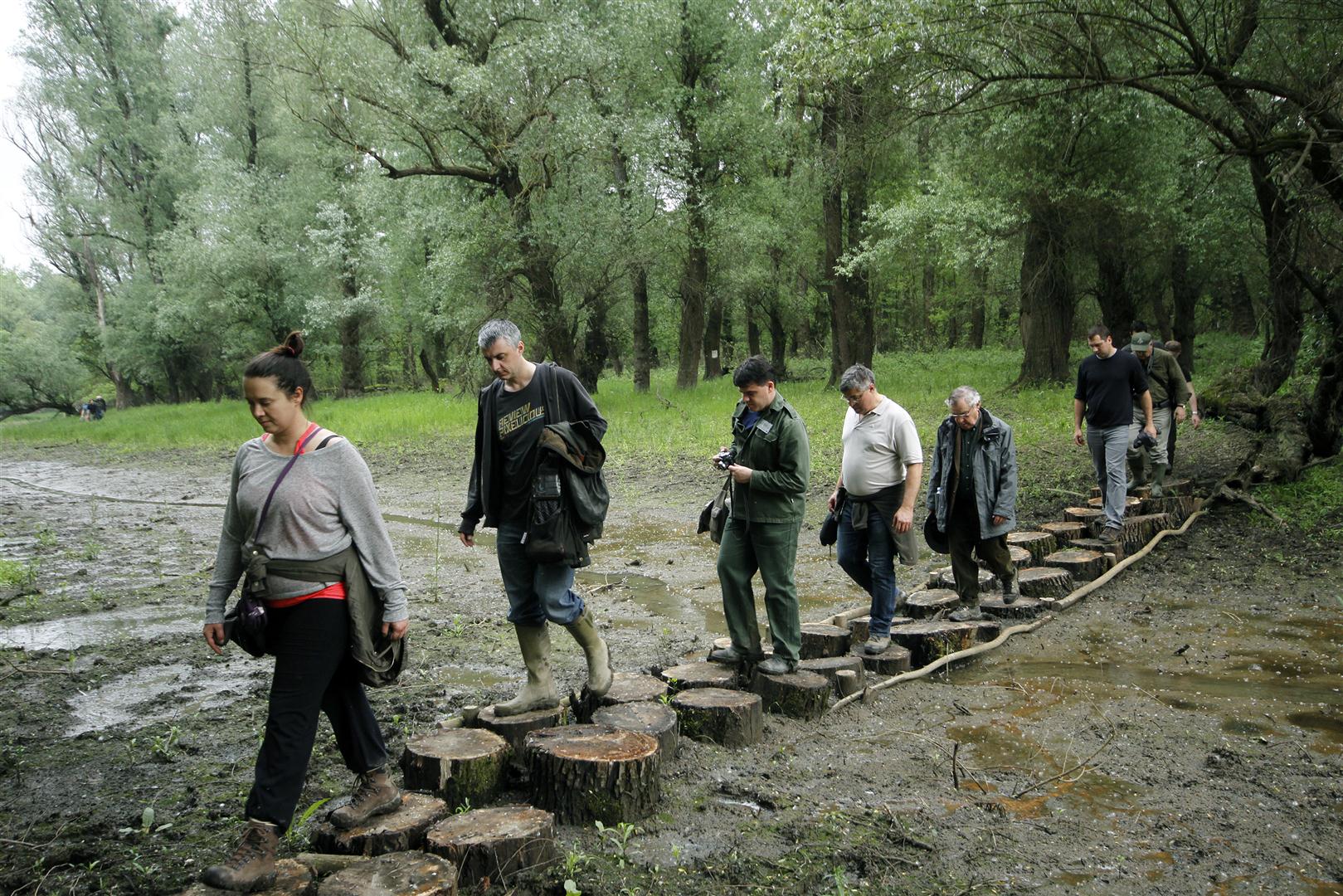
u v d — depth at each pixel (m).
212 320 36.22
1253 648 5.98
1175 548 8.84
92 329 45.34
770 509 4.86
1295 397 12.94
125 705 5.30
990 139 17.83
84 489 16.70
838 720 4.90
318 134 31.05
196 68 35.00
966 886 3.21
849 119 16.83
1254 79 9.74
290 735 2.92
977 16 9.79
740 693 4.73
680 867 3.32
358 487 3.00
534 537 3.90
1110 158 17.95
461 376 26.77
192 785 4.18
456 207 22.83
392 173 20.73
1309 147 9.02
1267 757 4.31
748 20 25.17
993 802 3.88
